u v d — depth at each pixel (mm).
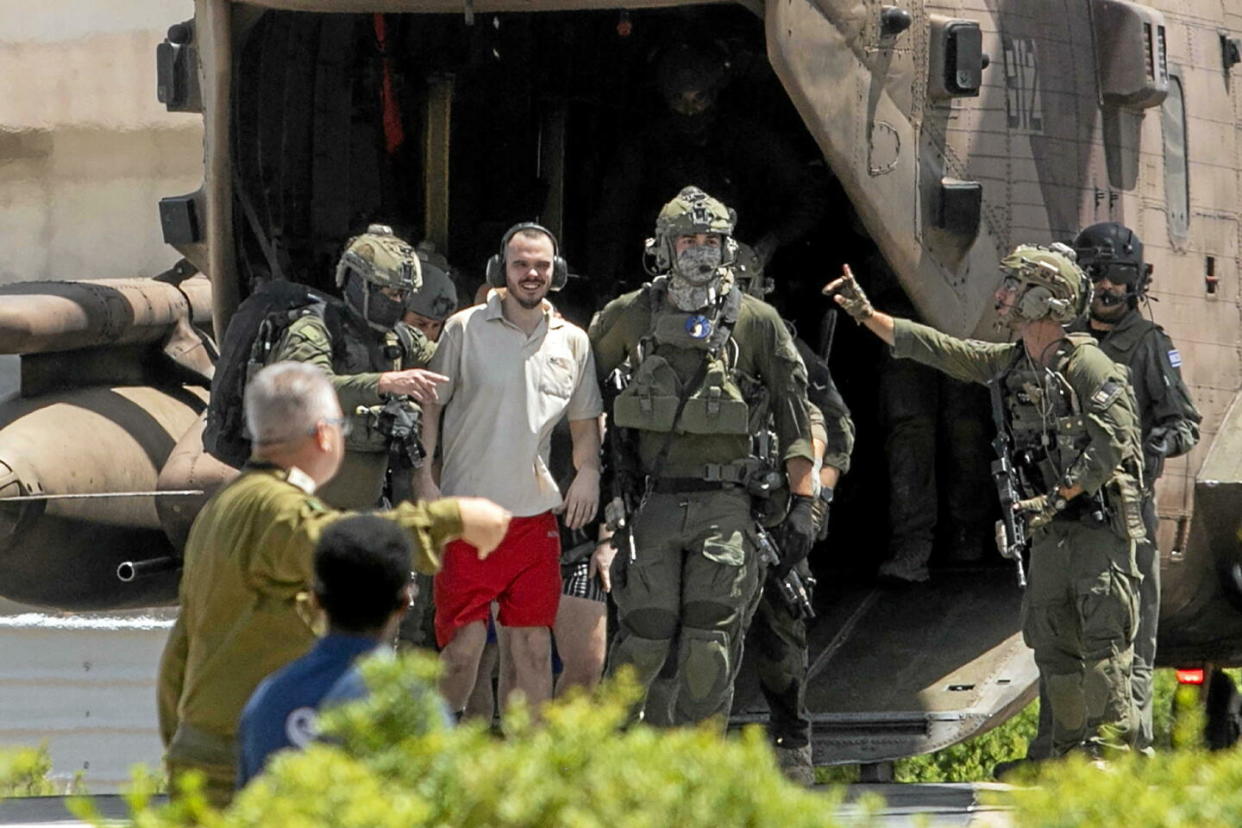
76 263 57594
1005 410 30938
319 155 38062
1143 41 37312
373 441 28547
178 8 57250
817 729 34219
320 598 17234
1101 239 33500
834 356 42375
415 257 29422
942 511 40406
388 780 14508
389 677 15086
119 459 43531
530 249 28562
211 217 34688
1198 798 15852
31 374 44750
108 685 53938
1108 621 30109
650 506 28672
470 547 28078
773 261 42156
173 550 45094
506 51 40719
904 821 27359
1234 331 41656
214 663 19625
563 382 28797
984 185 35188
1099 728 30172
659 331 28359
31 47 57875
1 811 28266
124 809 28562
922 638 37125
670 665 29125
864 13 33125
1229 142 42188
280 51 36812
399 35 38188
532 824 14234
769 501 29000
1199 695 46000
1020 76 35938
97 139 57531
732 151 38188
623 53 41531
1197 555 40562
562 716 15047
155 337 46875
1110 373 29984
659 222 28500
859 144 33062
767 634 32062
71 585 44344
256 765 16906
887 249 33750
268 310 29609
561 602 31000
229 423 30016
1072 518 30438
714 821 14211
